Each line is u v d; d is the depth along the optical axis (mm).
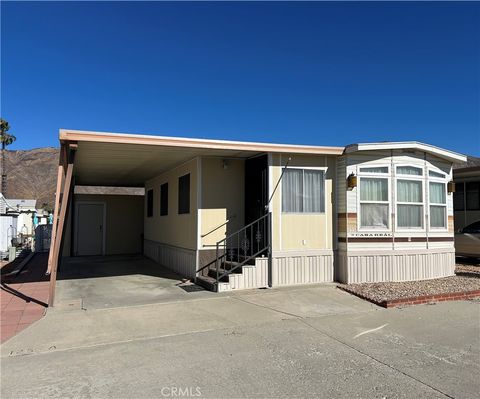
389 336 5980
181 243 11516
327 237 9898
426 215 10492
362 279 9680
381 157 10008
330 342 5688
